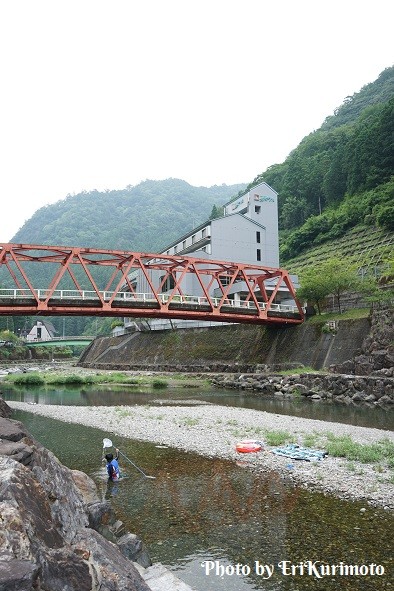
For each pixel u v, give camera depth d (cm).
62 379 5194
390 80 14875
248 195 7275
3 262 3578
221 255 6475
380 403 3066
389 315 3722
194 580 815
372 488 1287
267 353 5141
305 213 11025
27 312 3641
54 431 2309
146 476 1475
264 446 1817
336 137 12162
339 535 991
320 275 4903
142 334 7100
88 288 18375
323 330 4450
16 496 488
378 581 805
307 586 791
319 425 2250
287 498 1230
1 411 1561
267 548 940
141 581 559
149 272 7281
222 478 1429
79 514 696
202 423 2358
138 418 2598
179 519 1106
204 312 4344
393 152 8769
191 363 5831
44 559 431
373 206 8244
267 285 6219
